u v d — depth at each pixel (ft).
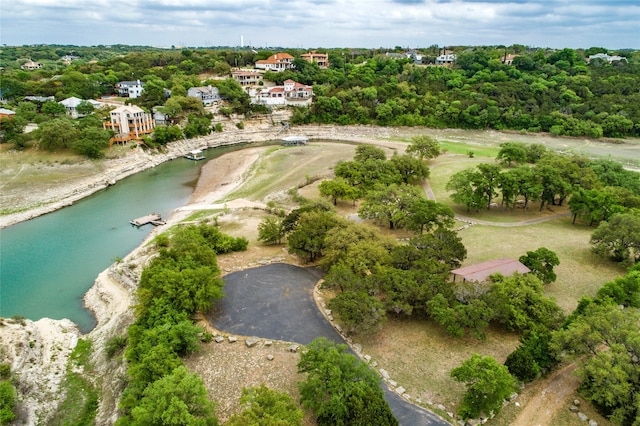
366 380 114.73
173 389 106.11
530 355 123.34
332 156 409.49
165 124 478.18
